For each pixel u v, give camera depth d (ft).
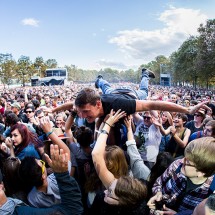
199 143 7.39
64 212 6.58
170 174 8.41
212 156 7.14
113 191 7.30
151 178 10.09
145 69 16.93
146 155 15.30
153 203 8.25
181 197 7.95
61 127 20.36
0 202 7.02
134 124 18.28
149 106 10.37
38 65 325.21
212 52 168.14
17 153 13.46
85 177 11.55
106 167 8.61
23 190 9.28
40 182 8.77
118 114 9.25
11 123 18.79
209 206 4.94
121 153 9.11
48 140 14.46
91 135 11.84
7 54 271.28
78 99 9.51
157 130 15.64
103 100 9.96
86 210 8.89
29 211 6.90
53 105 43.16
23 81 289.94
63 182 6.65
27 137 13.62
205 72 177.06
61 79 257.34
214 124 13.42
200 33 174.50
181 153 16.58
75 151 11.85
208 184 7.54
